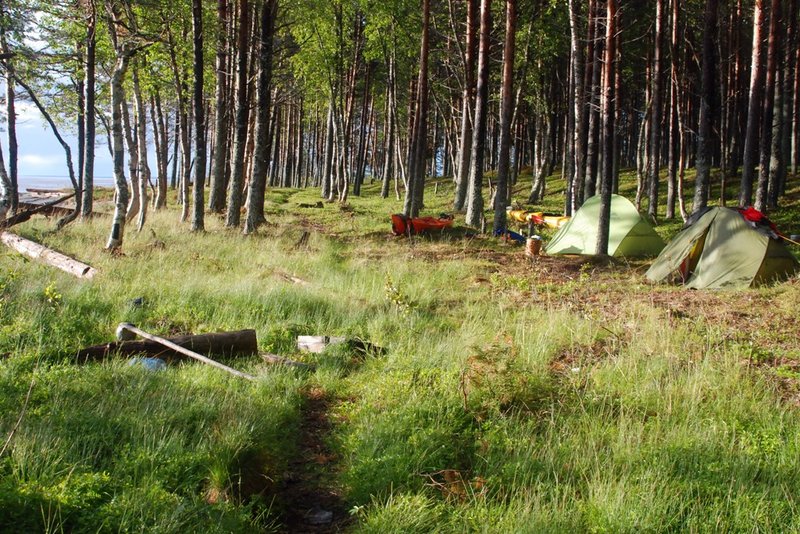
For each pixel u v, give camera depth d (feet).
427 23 77.97
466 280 41.01
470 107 82.12
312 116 158.20
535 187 96.53
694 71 94.38
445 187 134.72
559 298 35.60
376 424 16.99
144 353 22.31
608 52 49.03
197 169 56.18
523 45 83.25
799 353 23.99
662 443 15.70
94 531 10.90
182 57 70.79
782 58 73.61
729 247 38.83
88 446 14.08
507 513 12.50
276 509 13.43
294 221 76.33
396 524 12.17
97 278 32.40
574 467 14.56
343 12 98.73
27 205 67.00
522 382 19.33
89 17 54.13
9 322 24.04
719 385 20.04
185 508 11.85
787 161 87.76
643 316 30.22
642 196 91.66
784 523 12.29
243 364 22.79
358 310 30.81
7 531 10.37
